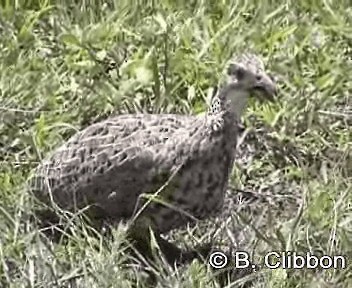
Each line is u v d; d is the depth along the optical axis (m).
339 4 13.66
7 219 10.59
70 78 12.45
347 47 13.23
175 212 10.42
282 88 12.56
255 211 11.45
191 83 12.41
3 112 11.94
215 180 10.38
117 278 10.01
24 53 12.83
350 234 10.78
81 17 13.31
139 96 12.27
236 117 10.37
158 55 12.74
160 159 10.38
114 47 12.81
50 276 10.03
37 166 11.16
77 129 11.77
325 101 12.45
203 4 13.50
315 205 10.89
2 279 10.19
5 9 13.20
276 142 12.12
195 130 10.38
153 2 13.51
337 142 12.16
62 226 10.73
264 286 10.23
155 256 10.21
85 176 10.56
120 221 10.45
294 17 13.45
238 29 13.17
